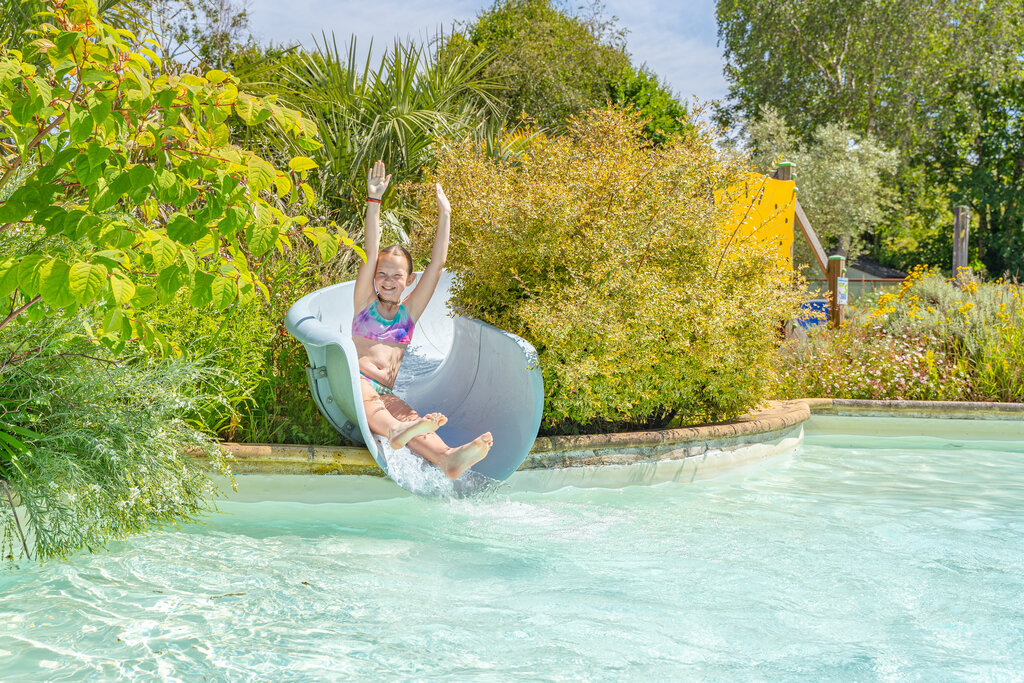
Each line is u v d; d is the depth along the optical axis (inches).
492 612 94.9
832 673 76.7
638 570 113.0
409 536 130.9
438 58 360.5
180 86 84.7
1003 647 83.7
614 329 167.6
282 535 129.6
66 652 80.8
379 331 163.0
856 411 261.3
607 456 174.2
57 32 87.4
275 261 192.2
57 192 92.8
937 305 337.1
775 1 1117.7
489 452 162.2
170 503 131.1
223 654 80.7
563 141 205.9
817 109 1141.1
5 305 111.8
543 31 779.4
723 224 213.9
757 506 154.1
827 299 338.6
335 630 88.4
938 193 1338.6
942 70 1067.9
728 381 203.3
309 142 93.4
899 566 114.2
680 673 76.5
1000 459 214.2
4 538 112.0
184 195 88.1
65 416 123.3
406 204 295.7
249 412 161.8
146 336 118.9
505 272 181.0
